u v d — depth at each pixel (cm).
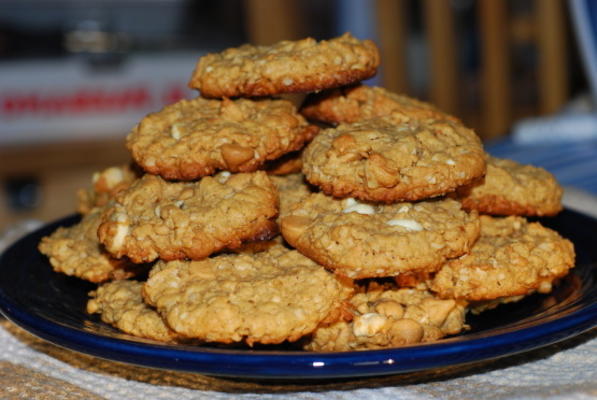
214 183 50
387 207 49
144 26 178
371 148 49
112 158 130
